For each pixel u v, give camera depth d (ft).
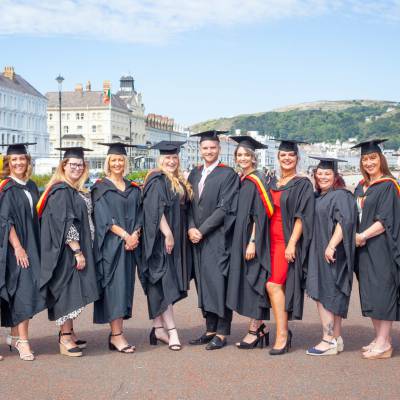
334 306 20.29
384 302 19.99
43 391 16.87
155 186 21.65
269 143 399.03
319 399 16.25
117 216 21.11
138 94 379.76
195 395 16.53
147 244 21.52
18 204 20.56
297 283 20.65
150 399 16.24
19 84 283.59
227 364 19.51
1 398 16.34
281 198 20.98
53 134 334.03
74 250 20.34
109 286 20.89
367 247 20.47
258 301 21.21
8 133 264.93
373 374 18.42
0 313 20.65
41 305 20.45
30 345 21.98
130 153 260.42
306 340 22.63
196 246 22.34
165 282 21.52
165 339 22.18
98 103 328.49
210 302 21.63
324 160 21.07
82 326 24.97
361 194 21.21
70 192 20.75
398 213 20.18
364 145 20.93
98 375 18.29
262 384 17.44
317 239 20.57
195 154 393.91
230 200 21.70
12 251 20.34
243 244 21.39
